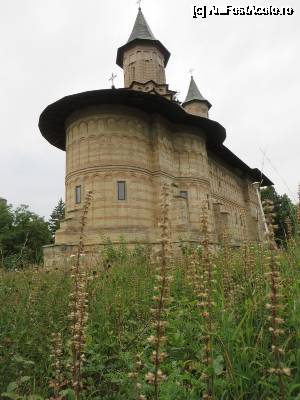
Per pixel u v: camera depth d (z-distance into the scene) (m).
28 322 4.34
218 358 3.07
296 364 3.03
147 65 41.72
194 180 33.56
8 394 2.87
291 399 2.65
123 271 7.85
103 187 27.59
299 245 5.29
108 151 28.36
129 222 27.53
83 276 3.51
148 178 29.86
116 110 29.42
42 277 6.94
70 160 29.69
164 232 2.65
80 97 28.00
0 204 47.09
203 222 3.38
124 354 3.80
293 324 3.41
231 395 2.94
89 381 3.56
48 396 3.39
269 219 2.68
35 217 48.38
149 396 3.08
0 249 7.37
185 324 4.17
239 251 7.17
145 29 43.03
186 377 3.10
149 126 31.44
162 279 2.65
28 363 3.55
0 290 5.21
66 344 3.77
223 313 3.70
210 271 3.29
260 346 3.36
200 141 35.31
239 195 50.44
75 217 25.75
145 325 4.27
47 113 30.23
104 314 4.96
